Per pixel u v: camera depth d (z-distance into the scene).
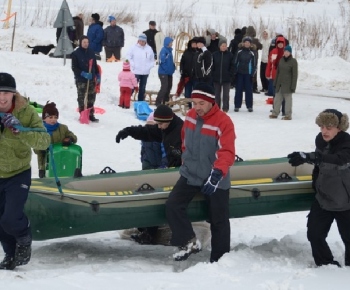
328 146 8.41
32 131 7.52
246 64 23.06
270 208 9.34
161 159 10.48
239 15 41.31
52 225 8.65
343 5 44.75
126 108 22.11
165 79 22.84
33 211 8.53
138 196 8.92
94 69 19.09
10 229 7.68
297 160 8.17
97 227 8.84
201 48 22.31
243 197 9.22
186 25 37.91
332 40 36.25
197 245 8.77
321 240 8.60
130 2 43.47
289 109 21.88
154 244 10.17
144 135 10.13
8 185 7.77
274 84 22.06
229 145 8.43
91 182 9.33
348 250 8.65
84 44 18.88
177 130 9.79
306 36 35.66
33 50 31.39
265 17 40.38
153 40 29.75
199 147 8.65
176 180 9.62
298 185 9.38
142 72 22.70
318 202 8.59
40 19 37.94
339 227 8.55
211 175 8.27
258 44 27.22
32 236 8.71
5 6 40.19
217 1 45.41
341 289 7.49
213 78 22.77
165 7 42.53
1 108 7.54
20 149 7.69
